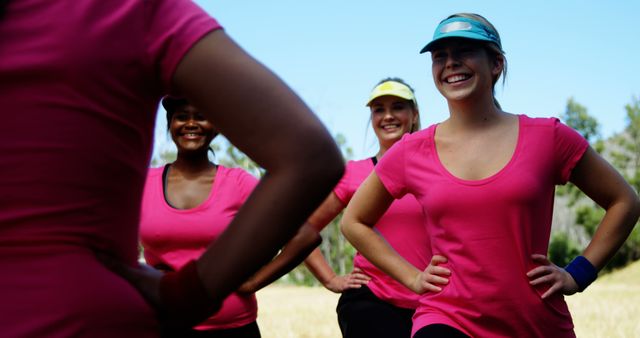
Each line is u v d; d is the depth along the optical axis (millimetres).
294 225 1321
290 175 1297
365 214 4070
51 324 1229
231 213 4457
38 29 1279
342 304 4938
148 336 1352
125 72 1320
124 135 1335
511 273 3354
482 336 3395
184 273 1353
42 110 1254
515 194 3336
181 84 1359
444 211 3475
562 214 53906
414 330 3574
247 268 1329
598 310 14648
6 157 1245
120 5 1340
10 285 1236
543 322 3389
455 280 3477
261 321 13188
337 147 1352
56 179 1260
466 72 3551
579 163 3545
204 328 4242
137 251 1452
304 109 1338
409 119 5566
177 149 4574
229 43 1366
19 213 1249
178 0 1398
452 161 3566
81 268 1276
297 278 47375
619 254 46031
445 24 3607
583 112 49531
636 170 48562
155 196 4492
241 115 1318
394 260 4012
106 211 1323
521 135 3475
